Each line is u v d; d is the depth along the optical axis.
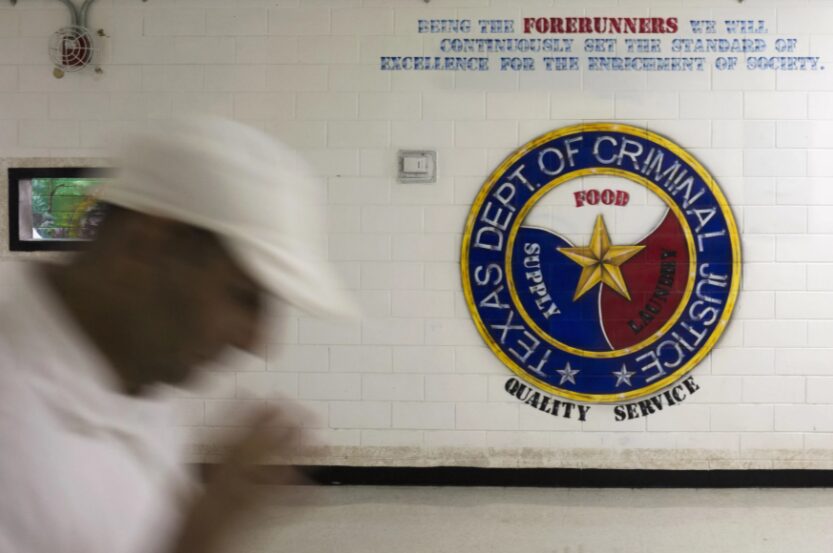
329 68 6.40
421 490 6.33
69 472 0.98
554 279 6.35
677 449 6.33
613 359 6.34
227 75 6.43
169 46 6.45
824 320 6.30
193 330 1.07
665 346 6.33
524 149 6.35
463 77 6.36
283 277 1.07
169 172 1.06
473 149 6.36
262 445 1.07
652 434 6.34
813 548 5.23
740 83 6.30
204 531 1.02
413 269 6.38
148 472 1.06
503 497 6.20
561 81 6.34
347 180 6.40
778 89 6.30
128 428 1.05
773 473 6.32
